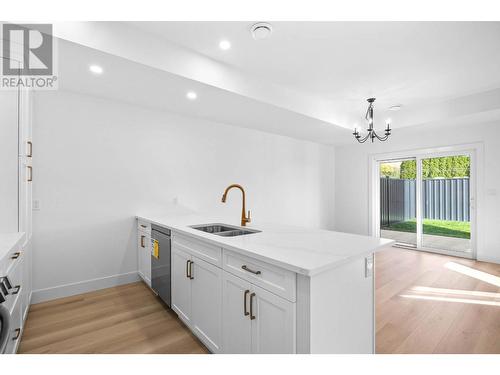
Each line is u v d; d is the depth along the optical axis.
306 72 2.79
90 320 2.17
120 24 1.93
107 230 2.91
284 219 4.89
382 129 4.36
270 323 1.27
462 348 1.80
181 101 2.93
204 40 2.19
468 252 4.19
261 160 4.50
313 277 1.13
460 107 3.54
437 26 2.00
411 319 2.22
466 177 4.28
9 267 1.43
